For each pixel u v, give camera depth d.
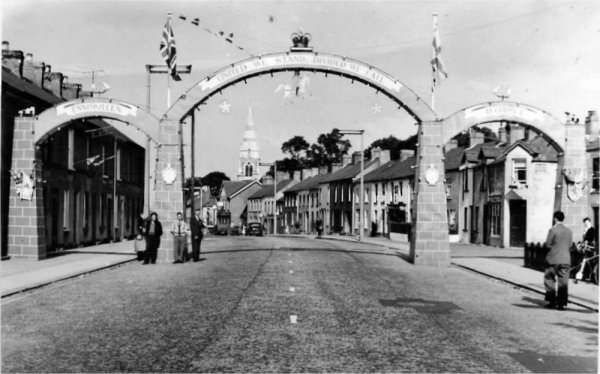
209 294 15.31
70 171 34.25
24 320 11.74
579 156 25.64
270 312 12.60
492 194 44.47
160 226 24.91
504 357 9.08
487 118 25.84
